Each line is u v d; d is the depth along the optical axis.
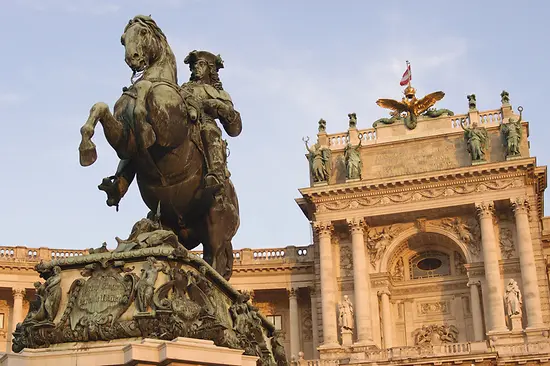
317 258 70.88
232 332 9.75
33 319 8.79
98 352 8.30
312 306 70.69
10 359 8.23
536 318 62.06
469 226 67.75
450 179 67.06
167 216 11.20
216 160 11.11
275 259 73.00
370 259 69.19
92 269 8.97
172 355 8.22
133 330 8.52
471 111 69.50
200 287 9.23
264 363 10.23
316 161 70.56
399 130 71.06
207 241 11.25
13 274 66.62
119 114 10.21
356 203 68.94
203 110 11.59
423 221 68.56
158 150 10.48
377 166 70.44
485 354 55.75
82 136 9.37
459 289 69.12
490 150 68.12
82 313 8.73
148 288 8.67
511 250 65.62
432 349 57.41
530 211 66.12
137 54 10.68
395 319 69.81
